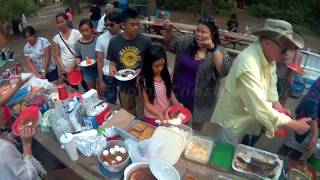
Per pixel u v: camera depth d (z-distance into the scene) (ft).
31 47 14.06
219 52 8.87
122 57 11.06
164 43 10.20
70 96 9.59
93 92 9.01
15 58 23.40
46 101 9.68
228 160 7.00
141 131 8.01
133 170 6.34
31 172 6.36
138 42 10.84
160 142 7.16
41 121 8.66
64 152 7.59
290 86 10.93
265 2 51.96
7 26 30.45
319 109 7.69
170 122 8.02
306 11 48.98
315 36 41.52
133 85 11.02
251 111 6.52
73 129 8.05
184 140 7.20
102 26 18.35
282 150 8.98
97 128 8.15
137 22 10.34
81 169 6.99
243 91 6.61
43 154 10.28
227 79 7.49
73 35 13.93
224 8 48.70
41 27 36.42
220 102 8.02
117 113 8.67
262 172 6.60
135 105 11.68
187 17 44.57
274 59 6.41
